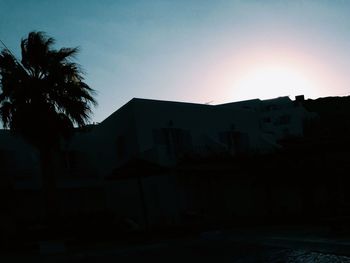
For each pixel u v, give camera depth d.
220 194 24.09
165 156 23.41
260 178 21.47
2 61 19.61
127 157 25.80
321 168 19.22
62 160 27.59
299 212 19.66
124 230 20.20
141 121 24.83
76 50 21.14
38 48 20.11
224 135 29.75
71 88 20.06
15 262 14.15
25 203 24.33
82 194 27.92
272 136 34.12
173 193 22.89
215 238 15.63
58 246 16.03
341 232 13.12
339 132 22.17
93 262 12.43
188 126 27.25
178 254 12.47
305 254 10.09
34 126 18.92
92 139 29.84
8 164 25.00
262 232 16.17
